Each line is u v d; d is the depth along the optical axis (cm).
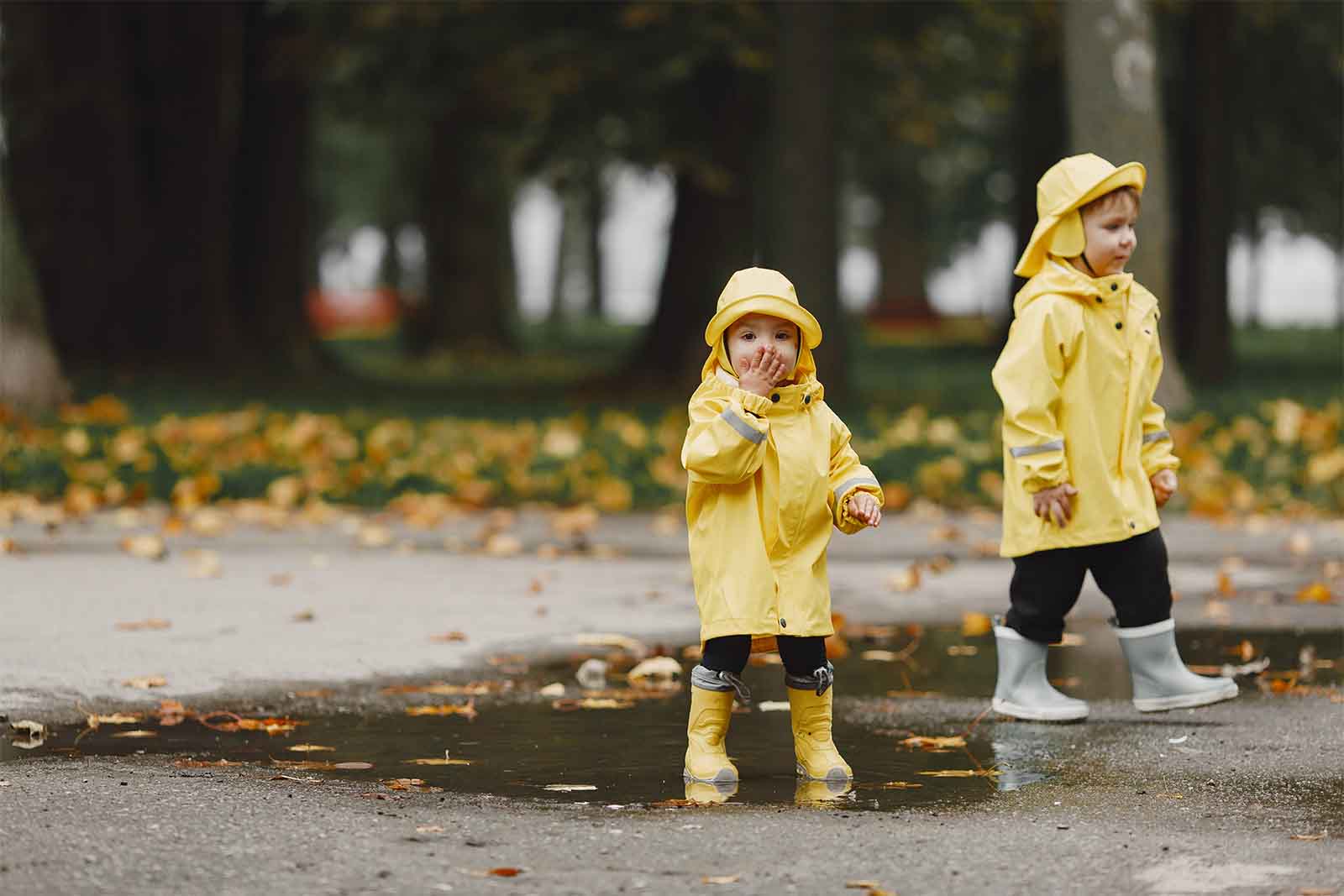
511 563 1077
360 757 570
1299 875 427
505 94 2331
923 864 437
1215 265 2714
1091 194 625
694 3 2114
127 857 441
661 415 1966
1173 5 2583
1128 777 544
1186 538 1199
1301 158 3322
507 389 2606
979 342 4472
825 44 1992
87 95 2436
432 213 3950
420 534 1221
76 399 1962
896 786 530
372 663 746
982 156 4881
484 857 443
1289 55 3027
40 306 1716
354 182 5772
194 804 498
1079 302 629
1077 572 641
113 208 2469
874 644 817
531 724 629
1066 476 624
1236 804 506
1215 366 2703
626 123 2403
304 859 440
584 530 1228
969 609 917
